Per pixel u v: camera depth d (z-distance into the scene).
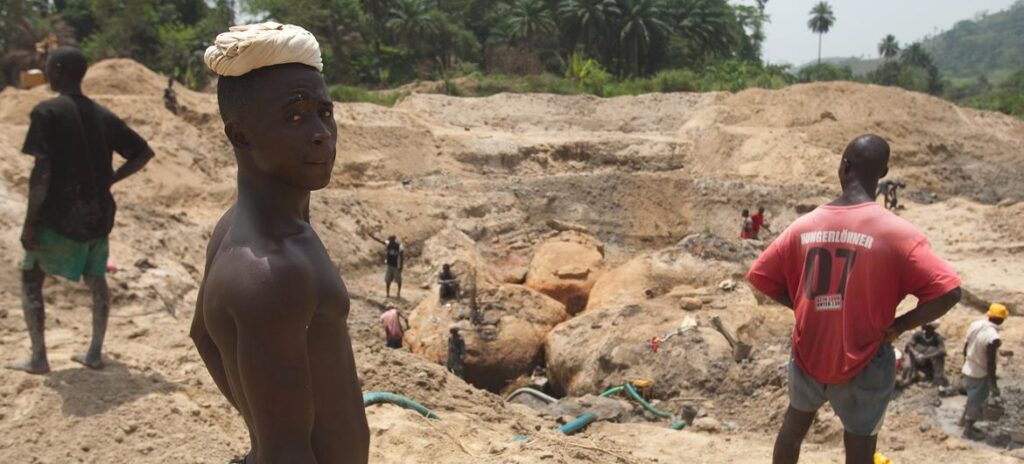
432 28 70.62
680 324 14.67
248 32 2.21
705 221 28.61
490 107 41.28
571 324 16.16
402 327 18.20
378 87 67.12
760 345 13.94
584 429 8.75
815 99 37.47
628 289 19.00
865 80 102.94
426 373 7.75
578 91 51.84
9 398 5.69
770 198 28.94
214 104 31.42
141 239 15.75
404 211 26.33
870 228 4.24
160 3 67.06
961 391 12.38
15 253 9.18
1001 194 31.89
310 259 2.20
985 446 10.71
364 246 23.86
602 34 69.69
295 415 2.11
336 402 2.30
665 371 13.48
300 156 2.23
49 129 5.53
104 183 5.93
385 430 6.12
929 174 33.06
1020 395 12.30
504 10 80.25
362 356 7.74
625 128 40.97
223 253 2.19
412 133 33.69
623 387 13.00
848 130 35.00
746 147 33.88
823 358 4.34
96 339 6.31
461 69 68.12
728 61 69.12
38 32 52.34
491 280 21.73
